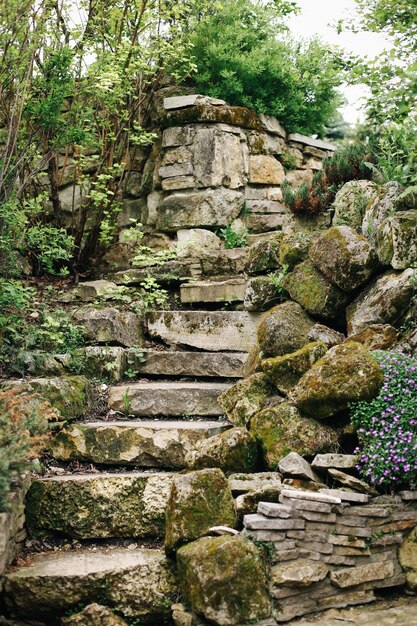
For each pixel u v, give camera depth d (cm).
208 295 619
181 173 693
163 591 379
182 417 509
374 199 527
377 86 525
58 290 674
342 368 418
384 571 383
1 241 552
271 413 437
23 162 605
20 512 411
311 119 807
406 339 454
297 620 361
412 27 518
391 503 390
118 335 571
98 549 417
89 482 430
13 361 523
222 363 549
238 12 759
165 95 734
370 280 491
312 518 373
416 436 395
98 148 715
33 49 562
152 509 424
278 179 751
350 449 427
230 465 427
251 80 743
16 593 371
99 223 696
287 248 538
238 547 357
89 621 362
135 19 686
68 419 480
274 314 498
